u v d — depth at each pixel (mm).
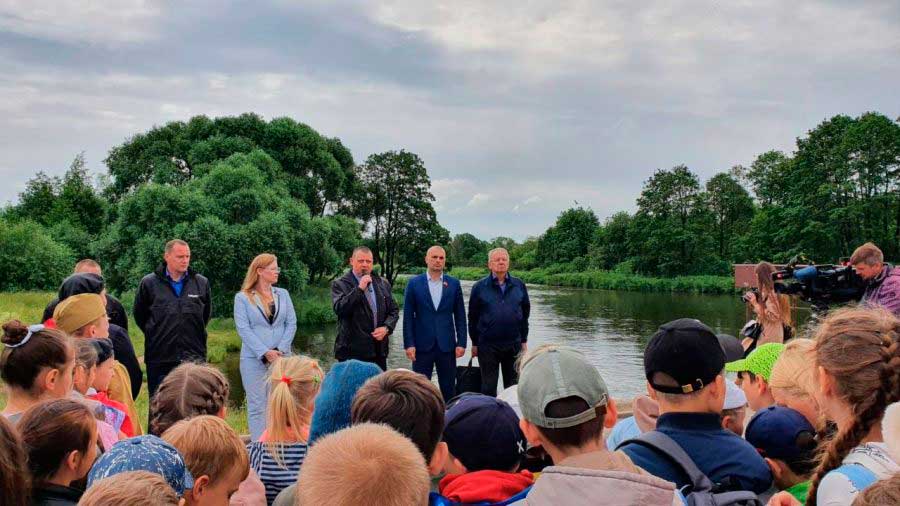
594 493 1684
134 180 50656
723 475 2229
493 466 2355
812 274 5270
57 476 2295
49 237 34031
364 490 1509
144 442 2041
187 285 6719
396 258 63281
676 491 1869
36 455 2246
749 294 5949
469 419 2359
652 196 84875
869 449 1811
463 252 128625
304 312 33969
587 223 103625
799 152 62062
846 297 5129
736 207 87625
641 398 3227
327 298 37562
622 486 1676
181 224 30688
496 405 2436
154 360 6559
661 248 79000
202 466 2271
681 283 66312
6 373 2893
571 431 1923
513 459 2389
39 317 19453
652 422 3148
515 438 2391
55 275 31828
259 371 6336
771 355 3188
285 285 33562
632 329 30719
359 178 61312
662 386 2342
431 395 2295
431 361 7613
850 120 60625
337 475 1538
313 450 1665
